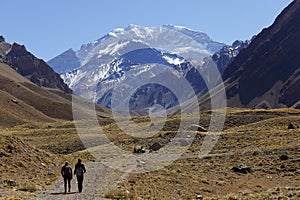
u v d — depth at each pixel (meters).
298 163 56.75
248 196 32.88
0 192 28.47
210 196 38.62
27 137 117.88
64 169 30.61
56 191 31.02
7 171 35.88
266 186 45.69
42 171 39.09
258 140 79.56
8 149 40.25
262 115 129.00
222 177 51.00
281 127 99.06
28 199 26.36
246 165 58.75
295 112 133.50
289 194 31.25
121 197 29.92
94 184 34.56
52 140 104.00
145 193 34.16
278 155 62.41
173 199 34.88
